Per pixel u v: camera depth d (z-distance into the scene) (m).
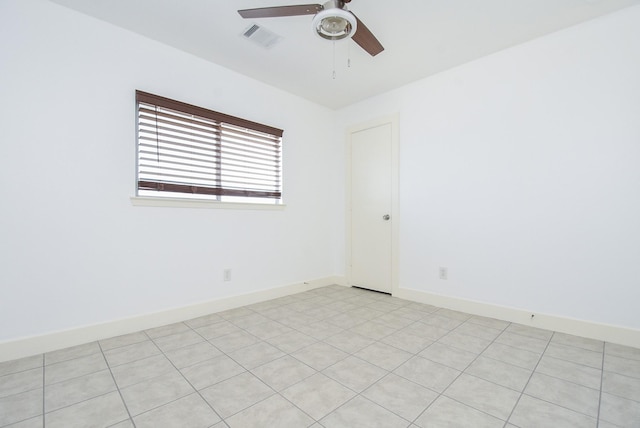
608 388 1.47
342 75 2.94
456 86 2.77
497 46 2.43
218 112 2.68
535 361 1.75
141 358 1.80
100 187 2.10
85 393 1.44
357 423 1.23
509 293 2.46
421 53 2.52
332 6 1.57
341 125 3.82
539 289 2.32
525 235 2.38
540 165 2.31
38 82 1.88
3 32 1.78
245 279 2.91
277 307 2.83
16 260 1.80
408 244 3.12
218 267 2.71
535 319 2.32
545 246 2.29
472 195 2.67
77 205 2.01
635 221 1.95
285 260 3.29
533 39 2.33
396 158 3.22
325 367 1.69
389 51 2.49
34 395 1.42
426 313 2.66
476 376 1.59
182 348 1.94
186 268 2.51
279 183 3.25
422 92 3.01
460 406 1.34
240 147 2.89
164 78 2.40
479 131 2.63
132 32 2.25
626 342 1.96
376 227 3.44
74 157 2.00
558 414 1.28
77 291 2.00
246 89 2.94
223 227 2.75
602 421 1.23
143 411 1.31
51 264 1.91
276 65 2.73
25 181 1.84
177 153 2.47
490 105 2.56
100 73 2.11
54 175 1.93
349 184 3.71
